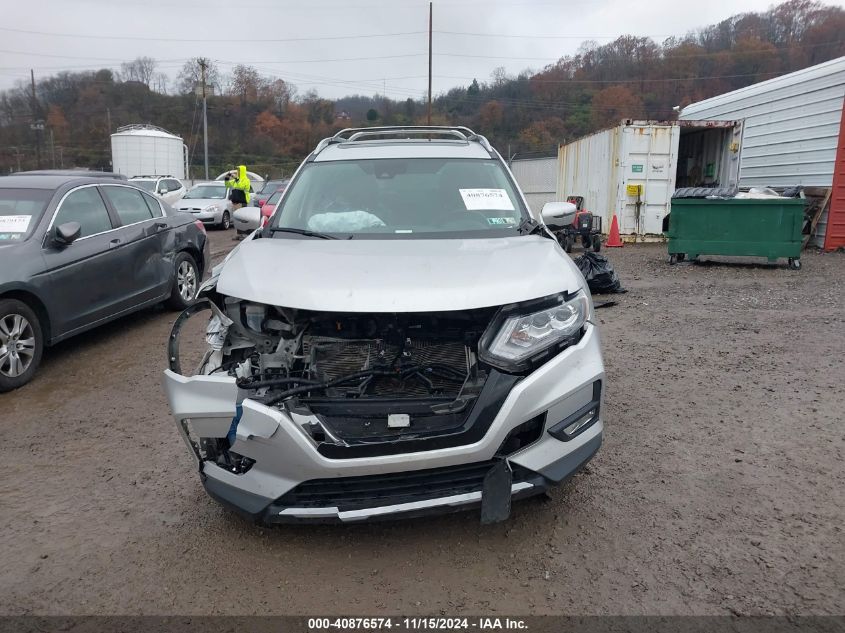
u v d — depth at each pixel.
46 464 4.16
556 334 3.00
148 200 7.68
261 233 4.11
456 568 2.97
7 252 5.53
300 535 3.27
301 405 2.86
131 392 5.43
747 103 16.09
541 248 3.53
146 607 2.76
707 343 6.37
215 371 3.16
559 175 19.66
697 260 11.83
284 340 3.06
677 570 2.88
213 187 22.48
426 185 4.39
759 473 3.72
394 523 3.34
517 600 2.73
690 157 16.94
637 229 14.86
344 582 2.89
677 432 4.32
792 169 14.41
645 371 5.59
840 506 3.34
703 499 3.46
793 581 2.77
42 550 3.20
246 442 2.87
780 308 7.80
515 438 2.94
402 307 2.82
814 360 5.72
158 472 4.00
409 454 2.75
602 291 8.96
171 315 8.03
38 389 5.57
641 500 3.47
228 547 3.18
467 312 2.94
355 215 4.15
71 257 6.07
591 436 3.11
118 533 3.34
